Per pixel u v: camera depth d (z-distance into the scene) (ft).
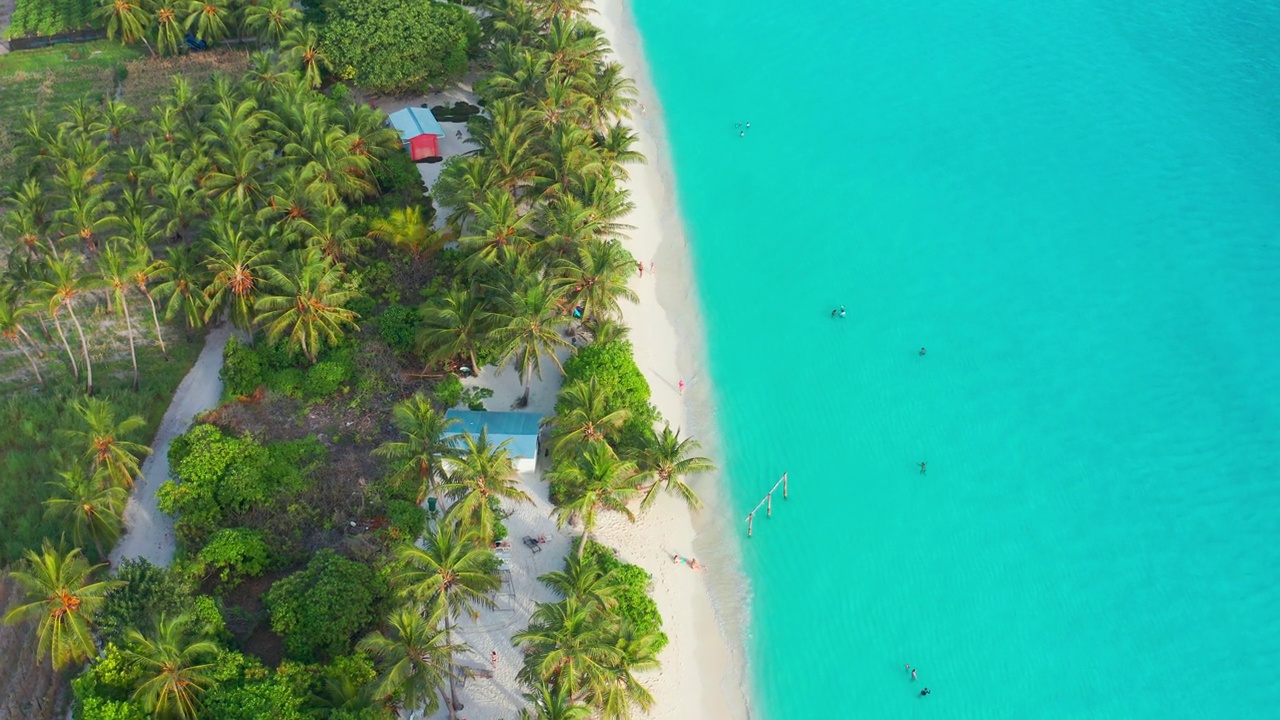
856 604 225.35
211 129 295.28
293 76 323.57
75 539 207.72
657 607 220.84
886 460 258.57
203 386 263.90
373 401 254.27
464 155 320.29
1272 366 287.28
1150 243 329.72
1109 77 415.23
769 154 367.86
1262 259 323.78
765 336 294.05
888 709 206.69
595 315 264.72
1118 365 286.87
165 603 191.83
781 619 222.07
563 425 225.35
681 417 267.80
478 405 255.09
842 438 264.11
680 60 420.77
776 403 273.13
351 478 234.99
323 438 247.09
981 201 347.15
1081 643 218.79
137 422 219.82
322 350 263.49
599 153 305.12
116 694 175.42
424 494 223.10
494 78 323.78
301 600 199.00
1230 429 268.21
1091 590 229.25
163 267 249.96
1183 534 241.55
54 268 237.04
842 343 292.40
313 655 196.24
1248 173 361.30
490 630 211.20
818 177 357.00
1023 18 455.63
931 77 412.98
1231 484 253.24
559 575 197.26
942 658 215.51
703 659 213.46
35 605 177.47
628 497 219.00
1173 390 278.67
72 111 303.48
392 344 266.36
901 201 346.54
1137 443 264.31
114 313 282.97
